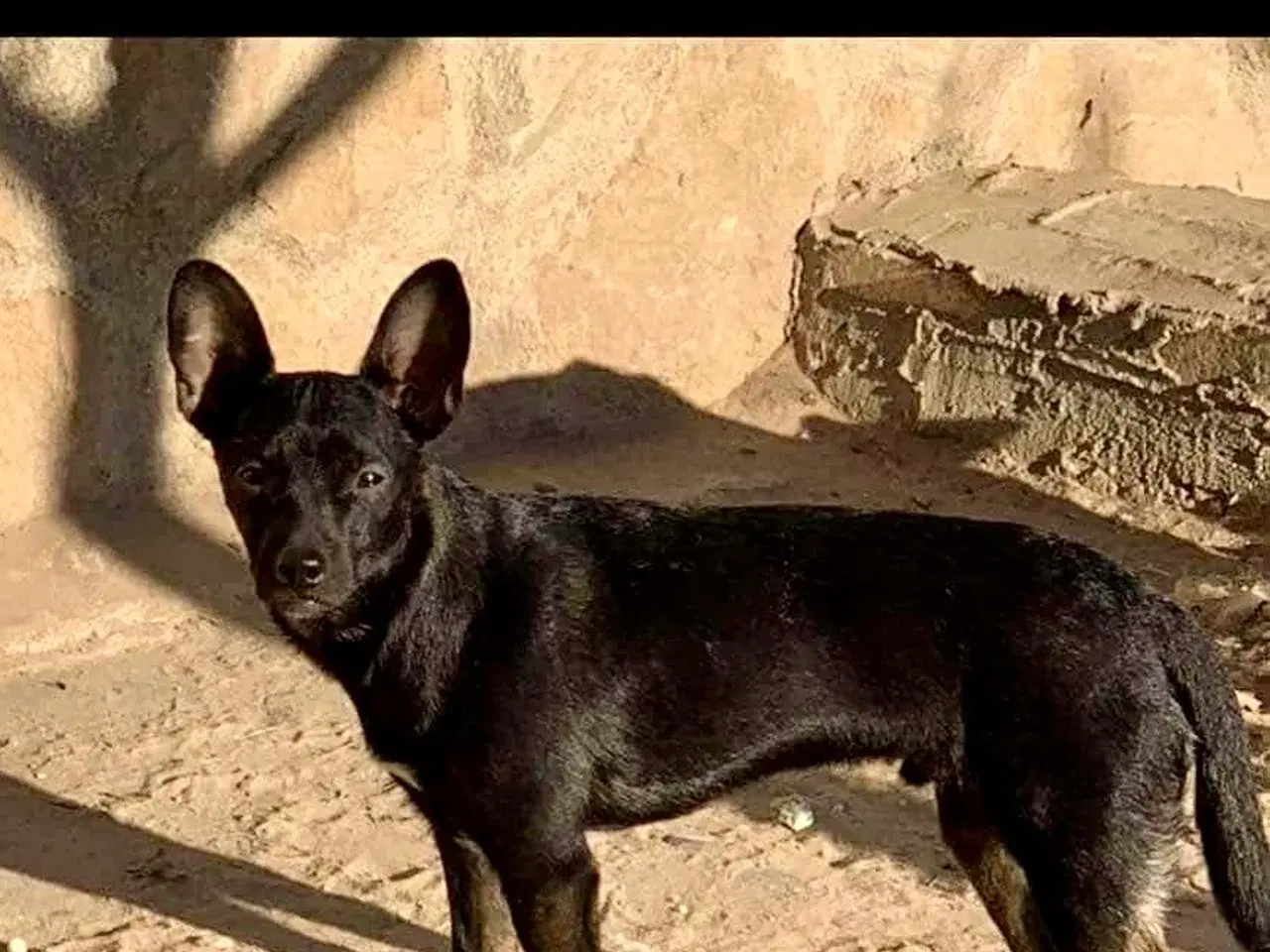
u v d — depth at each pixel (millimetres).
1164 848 1749
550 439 2709
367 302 2594
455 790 1805
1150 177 3053
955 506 2605
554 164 2678
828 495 2635
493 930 1881
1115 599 1763
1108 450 2576
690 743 1810
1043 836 1745
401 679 1804
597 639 1803
